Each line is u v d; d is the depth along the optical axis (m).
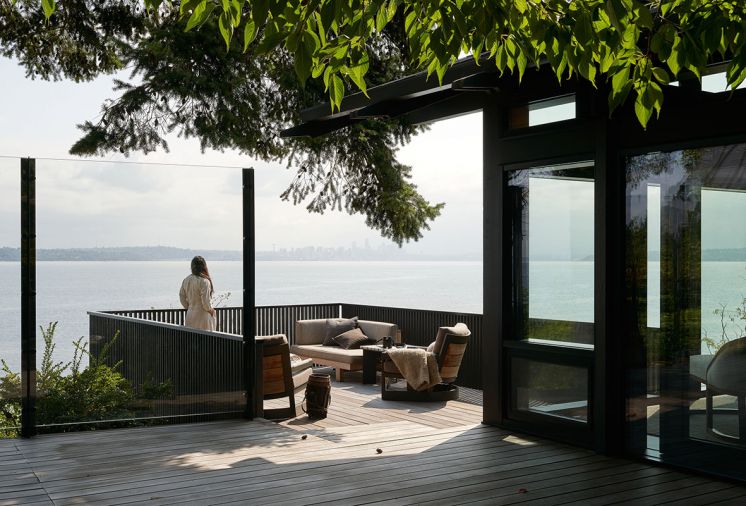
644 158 5.99
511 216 7.14
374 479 5.35
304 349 11.87
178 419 7.25
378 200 12.61
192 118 11.37
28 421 6.54
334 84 3.19
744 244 5.30
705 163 5.55
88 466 5.58
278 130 12.15
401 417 8.59
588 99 6.14
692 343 5.66
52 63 12.07
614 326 6.17
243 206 7.45
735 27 3.16
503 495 5.02
